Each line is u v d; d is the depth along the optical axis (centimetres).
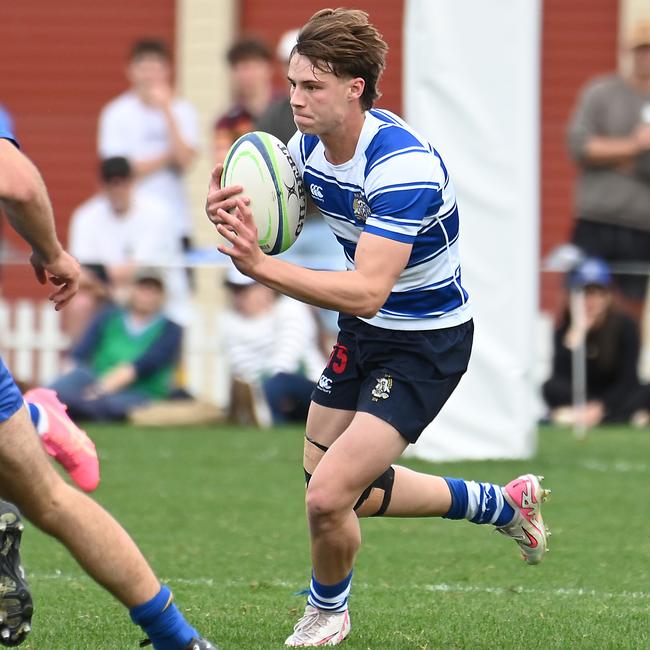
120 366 3650
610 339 3691
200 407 3638
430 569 2028
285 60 3769
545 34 5172
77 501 1287
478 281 2981
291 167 1577
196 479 2788
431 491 1670
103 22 5381
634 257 3888
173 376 3675
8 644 1294
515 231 2948
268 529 2309
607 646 1569
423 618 1709
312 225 3497
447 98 2908
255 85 3641
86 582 1902
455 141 2920
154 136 4150
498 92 2902
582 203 3925
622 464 3002
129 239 3838
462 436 3028
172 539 2220
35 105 5441
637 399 3738
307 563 2061
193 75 5262
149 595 1301
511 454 3031
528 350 3009
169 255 3888
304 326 3625
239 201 1421
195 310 3709
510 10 2881
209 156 5194
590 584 1938
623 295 3712
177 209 4184
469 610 1756
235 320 3628
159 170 4150
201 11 5253
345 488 1513
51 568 1997
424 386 1551
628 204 3866
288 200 1566
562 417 3731
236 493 2638
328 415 1616
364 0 5219
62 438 1794
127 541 1298
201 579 1942
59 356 3934
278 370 3609
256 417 3619
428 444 3019
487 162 2925
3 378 1259
